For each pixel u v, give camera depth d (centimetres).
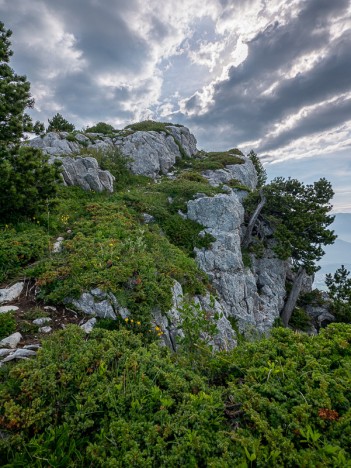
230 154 3584
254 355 462
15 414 347
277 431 306
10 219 1116
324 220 2052
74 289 734
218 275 1591
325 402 338
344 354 443
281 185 2206
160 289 830
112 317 722
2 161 1067
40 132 1484
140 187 2202
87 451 311
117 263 867
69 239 1073
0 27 1267
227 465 270
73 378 420
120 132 3228
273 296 2030
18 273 795
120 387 392
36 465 303
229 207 1836
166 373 438
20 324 615
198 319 601
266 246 2270
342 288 2200
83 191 1686
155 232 1441
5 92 1166
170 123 3997
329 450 278
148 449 307
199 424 337
